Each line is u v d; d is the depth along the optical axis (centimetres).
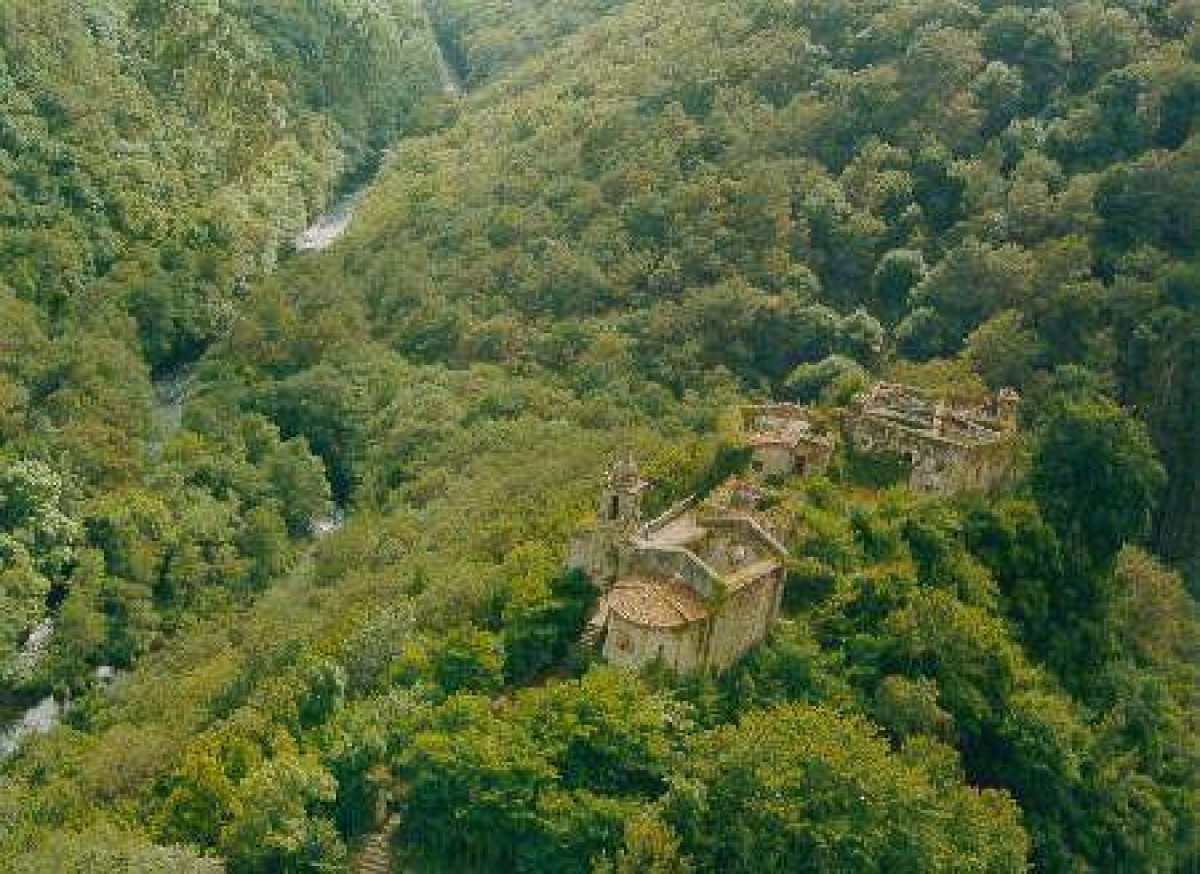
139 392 17850
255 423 17725
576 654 9975
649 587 9756
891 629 10325
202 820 9419
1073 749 10450
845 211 18562
